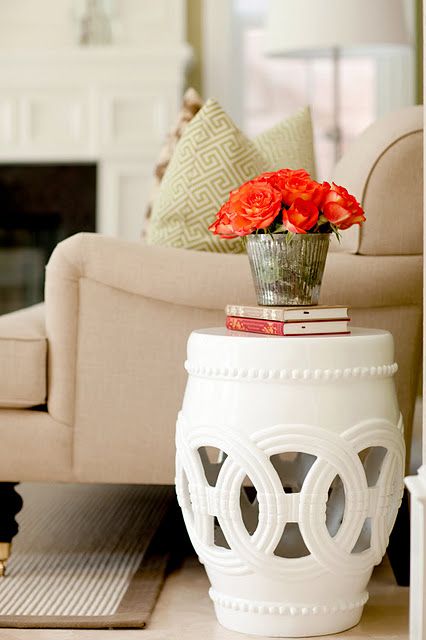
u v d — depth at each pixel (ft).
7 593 7.95
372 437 6.72
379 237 7.98
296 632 6.92
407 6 19.72
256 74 20.84
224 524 6.76
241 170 8.79
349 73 20.53
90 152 19.40
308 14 15.37
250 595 6.91
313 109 20.79
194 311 8.14
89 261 8.07
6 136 19.56
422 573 6.18
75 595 7.90
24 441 8.23
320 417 6.60
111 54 19.06
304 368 6.61
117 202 19.45
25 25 20.10
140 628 7.22
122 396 8.20
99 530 10.02
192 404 7.00
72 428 8.25
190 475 6.95
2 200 19.79
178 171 8.89
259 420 6.62
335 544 6.69
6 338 8.16
